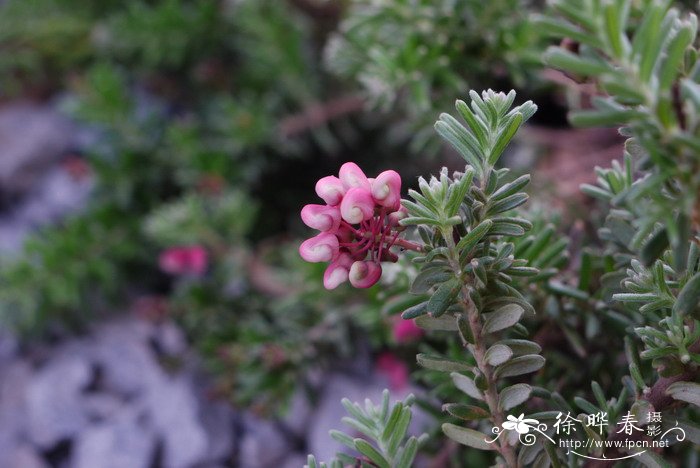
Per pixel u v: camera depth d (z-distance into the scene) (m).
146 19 0.74
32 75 0.86
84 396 0.65
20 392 0.68
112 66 0.80
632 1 0.33
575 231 0.41
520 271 0.31
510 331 0.34
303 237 0.67
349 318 0.53
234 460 0.59
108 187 0.72
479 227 0.29
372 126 0.71
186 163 0.68
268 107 0.69
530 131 0.60
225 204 0.62
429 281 0.30
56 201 0.78
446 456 0.42
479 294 0.31
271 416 0.55
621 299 0.31
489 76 0.49
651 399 0.32
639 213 0.28
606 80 0.26
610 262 0.36
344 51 0.55
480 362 0.31
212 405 0.62
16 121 0.83
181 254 0.62
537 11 0.51
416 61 0.47
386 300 0.43
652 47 0.25
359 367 0.60
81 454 0.61
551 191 0.51
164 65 0.79
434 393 0.39
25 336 0.69
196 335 0.64
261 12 0.70
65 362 0.68
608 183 0.34
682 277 0.31
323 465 0.33
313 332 0.53
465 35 0.48
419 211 0.30
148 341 0.68
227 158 0.68
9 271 0.64
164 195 0.74
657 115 0.26
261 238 0.72
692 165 0.26
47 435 0.63
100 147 0.74
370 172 0.72
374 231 0.30
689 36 0.25
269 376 0.51
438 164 0.70
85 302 0.69
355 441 0.32
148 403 0.63
